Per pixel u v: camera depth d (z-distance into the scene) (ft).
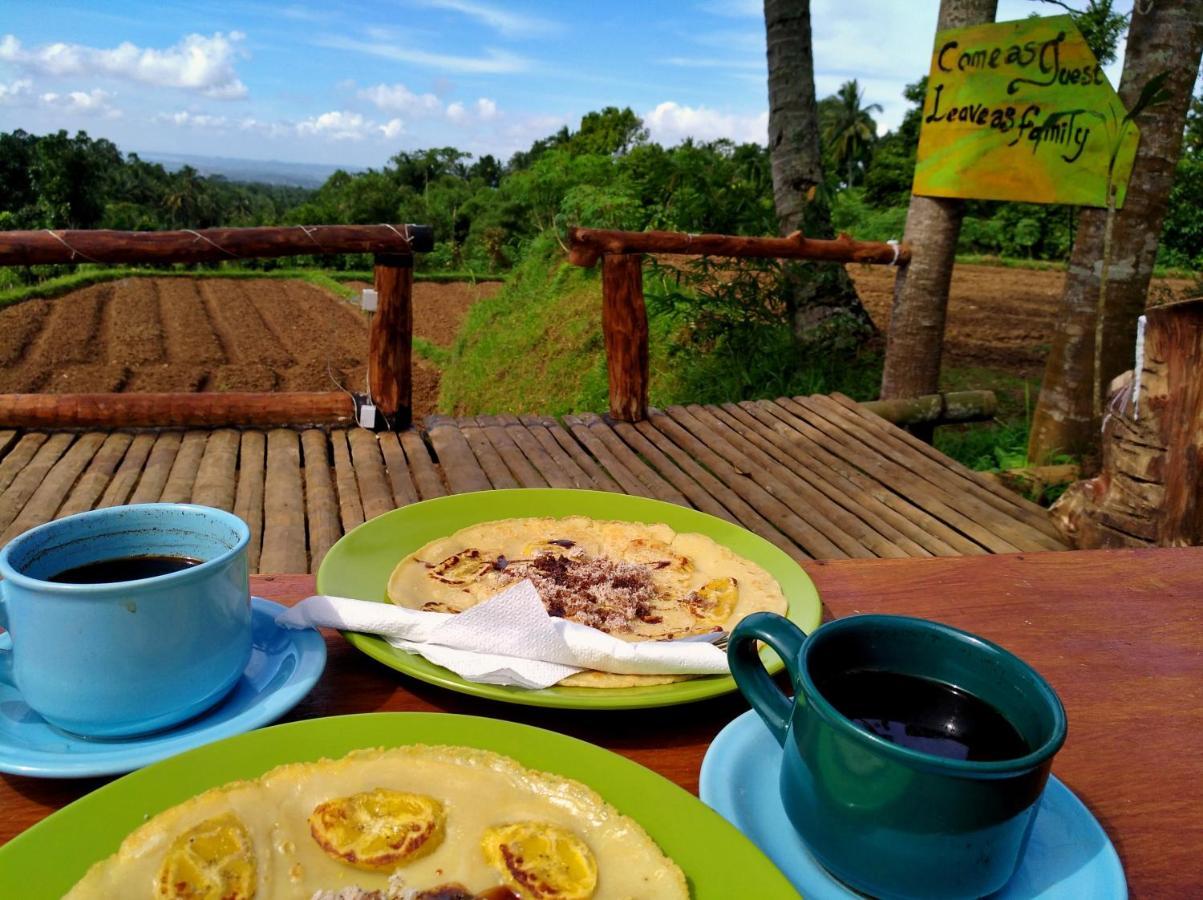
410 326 13.34
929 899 2.22
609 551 4.68
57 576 3.01
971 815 2.11
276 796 2.39
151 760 2.60
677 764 2.95
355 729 2.66
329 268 117.50
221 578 2.84
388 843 2.25
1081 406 15.14
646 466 12.65
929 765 2.09
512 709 3.21
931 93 16.72
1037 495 13.88
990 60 15.37
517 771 2.52
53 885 2.09
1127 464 9.01
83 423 12.62
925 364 18.49
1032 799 2.16
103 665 2.62
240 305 66.69
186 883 2.10
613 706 2.97
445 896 2.14
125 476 11.16
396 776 2.48
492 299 45.06
